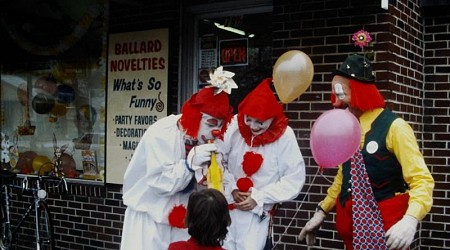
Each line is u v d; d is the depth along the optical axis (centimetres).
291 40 589
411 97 593
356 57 421
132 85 712
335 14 566
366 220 405
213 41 688
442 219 608
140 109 705
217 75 405
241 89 669
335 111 401
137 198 423
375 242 403
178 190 410
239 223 430
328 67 568
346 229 422
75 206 764
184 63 690
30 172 845
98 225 743
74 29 779
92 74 762
